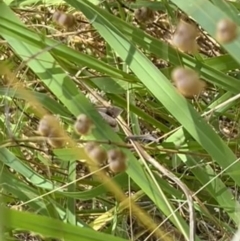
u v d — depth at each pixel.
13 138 0.28
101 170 0.28
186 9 0.27
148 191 0.30
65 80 0.32
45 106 0.35
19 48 0.32
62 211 0.36
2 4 0.31
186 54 0.33
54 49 0.32
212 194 0.33
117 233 0.37
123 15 0.39
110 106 0.35
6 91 0.29
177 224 0.29
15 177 0.36
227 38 0.21
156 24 0.37
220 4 0.31
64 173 0.38
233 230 0.34
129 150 0.32
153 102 0.39
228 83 0.32
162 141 0.38
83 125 0.26
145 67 0.31
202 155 0.32
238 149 0.35
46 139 0.27
